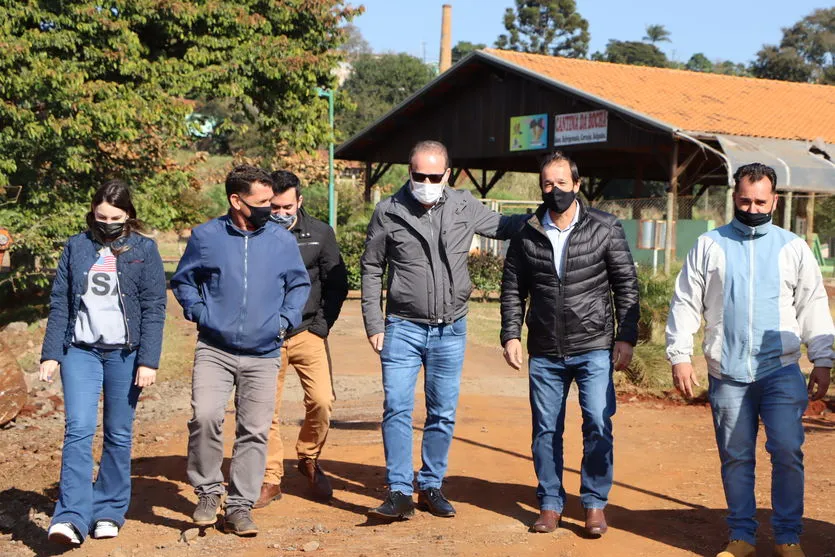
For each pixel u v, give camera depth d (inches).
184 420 329.1
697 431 308.8
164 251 1652.3
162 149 817.5
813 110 1074.1
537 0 3572.8
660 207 943.0
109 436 198.4
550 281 195.5
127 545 194.1
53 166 687.1
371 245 211.2
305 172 1422.2
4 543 199.8
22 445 291.9
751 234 178.4
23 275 688.4
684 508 217.9
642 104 967.6
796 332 177.3
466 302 212.2
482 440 292.7
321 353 223.1
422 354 211.9
